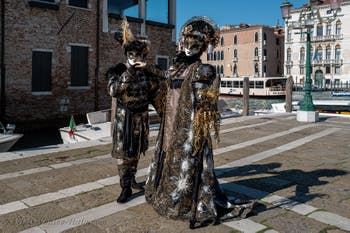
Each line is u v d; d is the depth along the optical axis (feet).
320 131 32.53
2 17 48.42
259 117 43.73
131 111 14.06
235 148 24.72
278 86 136.46
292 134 30.81
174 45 70.74
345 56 193.36
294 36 212.02
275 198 14.43
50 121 54.08
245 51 231.50
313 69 205.46
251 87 139.85
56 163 20.22
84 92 58.13
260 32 222.07
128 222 12.05
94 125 41.01
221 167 19.51
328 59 198.70
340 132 31.94
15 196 14.66
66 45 55.47
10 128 34.55
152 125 37.68
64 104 55.52
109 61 61.11
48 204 13.76
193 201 11.77
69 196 14.67
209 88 11.70
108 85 14.02
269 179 17.16
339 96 137.59
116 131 14.24
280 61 236.43
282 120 40.73
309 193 15.08
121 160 14.21
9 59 49.47
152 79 14.26
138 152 14.24
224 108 56.13
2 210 13.14
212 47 12.67
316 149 24.50
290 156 22.27
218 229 11.46
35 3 51.03
